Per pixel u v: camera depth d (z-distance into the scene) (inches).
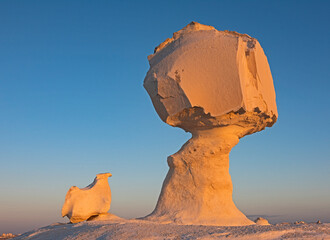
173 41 546.6
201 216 492.7
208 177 514.6
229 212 508.4
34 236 456.4
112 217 523.2
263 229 403.5
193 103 484.4
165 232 394.0
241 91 475.2
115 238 371.2
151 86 520.4
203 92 486.3
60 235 428.8
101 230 406.6
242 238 374.6
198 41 510.6
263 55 544.4
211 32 526.3
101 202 517.3
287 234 390.3
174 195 522.9
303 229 410.0
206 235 379.6
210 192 515.2
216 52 493.4
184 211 501.0
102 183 534.6
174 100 498.0
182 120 519.2
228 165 538.6
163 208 517.7
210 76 487.5
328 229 419.2
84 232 410.3
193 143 530.6
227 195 522.6
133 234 382.3
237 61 483.5
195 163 524.4
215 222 486.3
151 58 556.4
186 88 488.1
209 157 521.3
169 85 497.4
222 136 523.5
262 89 512.7
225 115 498.6
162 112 519.5
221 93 481.7
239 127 532.1
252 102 497.0
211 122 511.2
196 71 492.1
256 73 506.9
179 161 531.2
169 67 503.5
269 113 520.7
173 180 531.5
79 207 502.6
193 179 518.6
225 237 375.2
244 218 515.2
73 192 514.0
